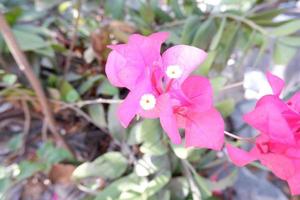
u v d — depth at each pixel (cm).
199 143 9
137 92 9
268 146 9
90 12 18
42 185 15
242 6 16
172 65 9
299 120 9
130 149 15
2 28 12
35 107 16
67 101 15
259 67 20
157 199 13
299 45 15
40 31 16
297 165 9
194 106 9
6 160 16
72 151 16
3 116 16
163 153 13
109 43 15
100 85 15
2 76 14
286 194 21
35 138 17
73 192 15
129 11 17
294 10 16
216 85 13
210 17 15
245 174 20
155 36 9
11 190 15
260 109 9
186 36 14
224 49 15
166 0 19
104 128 16
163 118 8
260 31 15
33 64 15
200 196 14
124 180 13
